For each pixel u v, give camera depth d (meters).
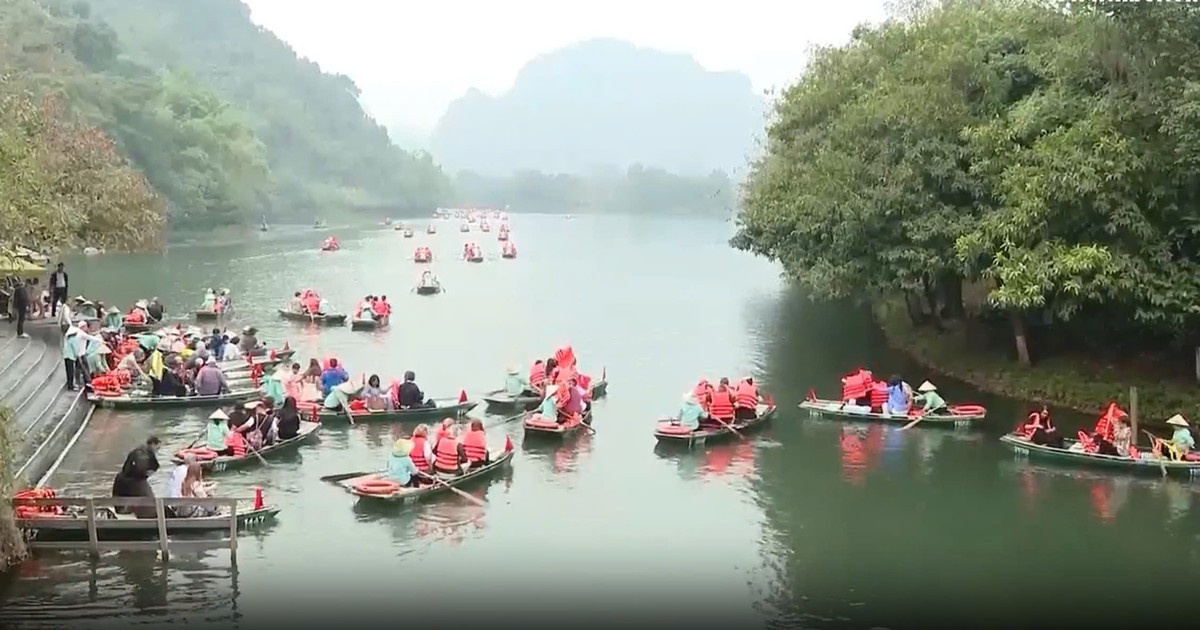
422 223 184.25
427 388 38.47
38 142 40.22
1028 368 37.56
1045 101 33.41
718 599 19.64
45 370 33.28
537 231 166.75
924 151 35.06
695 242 138.38
